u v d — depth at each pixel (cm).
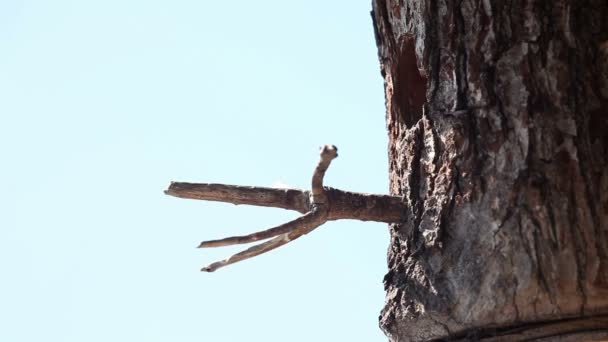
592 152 858
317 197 863
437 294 860
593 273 854
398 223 869
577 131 859
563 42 862
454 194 862
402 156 871
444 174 863
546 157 858
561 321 855
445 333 861
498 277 856
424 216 865
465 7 865
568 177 857
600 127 859
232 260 865
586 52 862
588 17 864
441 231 862
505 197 858
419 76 881
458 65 864
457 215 861
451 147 862
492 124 861
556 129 859
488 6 863
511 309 855
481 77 862
